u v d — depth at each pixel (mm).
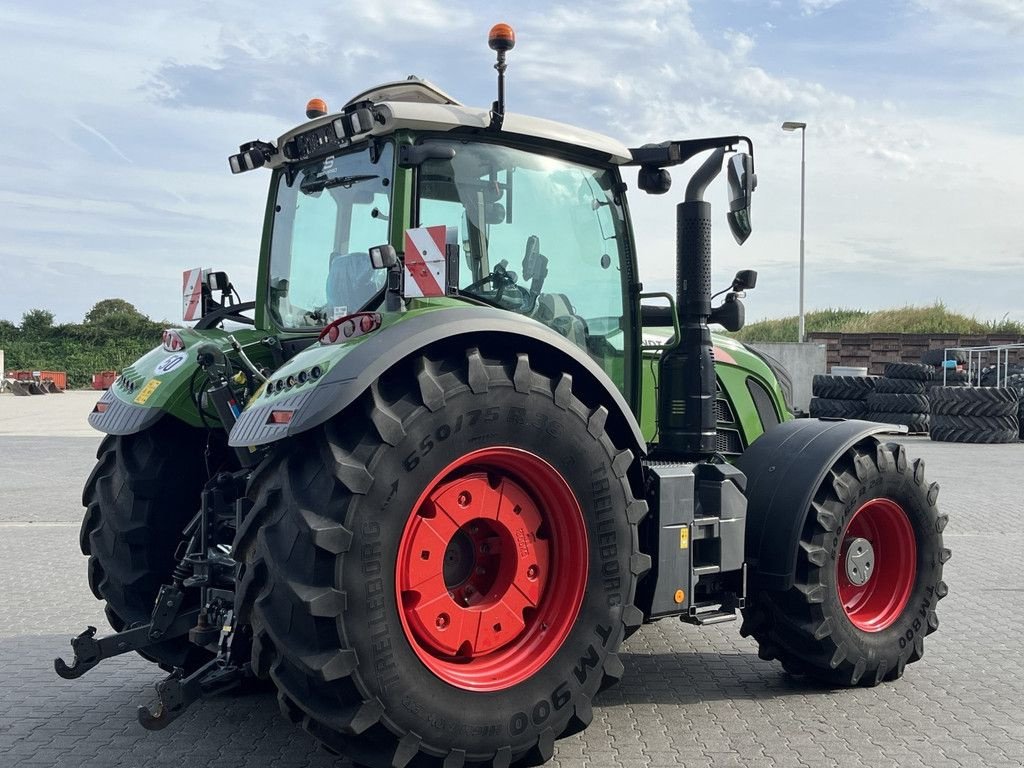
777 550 4340
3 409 27250
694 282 4434
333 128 3773
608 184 4422
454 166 3873
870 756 3732
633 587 3654
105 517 4324
